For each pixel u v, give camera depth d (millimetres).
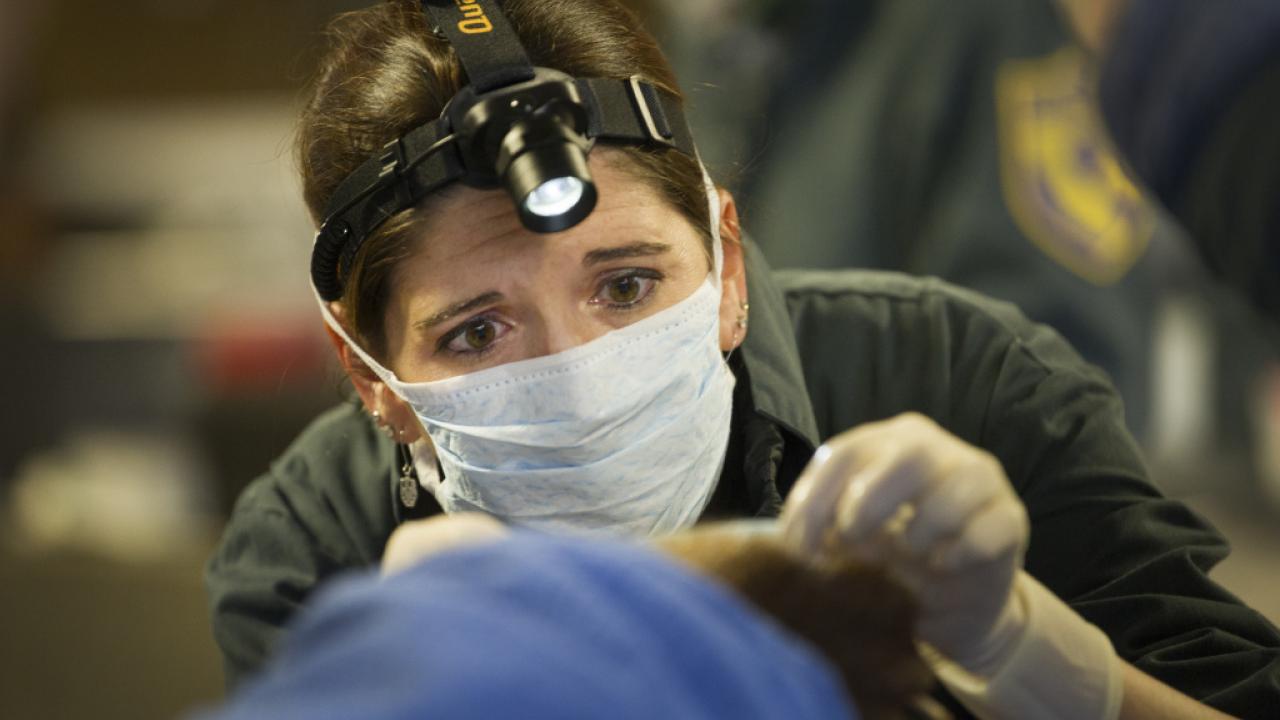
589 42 2545
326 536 3062
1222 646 2482
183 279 10188
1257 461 7789
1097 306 5000
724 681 1124
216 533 8172
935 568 1694
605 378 2463
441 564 1195
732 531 1558
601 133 2463
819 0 5391
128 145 11289
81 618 7020
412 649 1054
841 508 1656
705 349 2539
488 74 2395
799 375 2791
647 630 1126
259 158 10953
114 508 8805
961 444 1723
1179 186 2307
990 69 5109
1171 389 7414
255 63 11359
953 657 1833
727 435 2654
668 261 2521
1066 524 2682
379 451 3111
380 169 2480
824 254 5238
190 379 9281
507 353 2529
